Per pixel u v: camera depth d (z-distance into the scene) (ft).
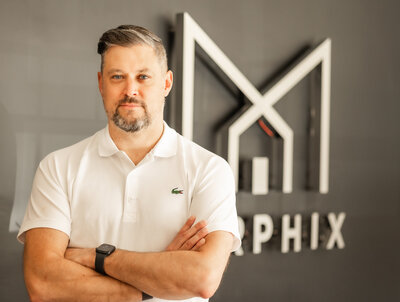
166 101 8.43
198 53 8.72
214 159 5.75
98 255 5.17
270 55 9.43
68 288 5.09
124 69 5.38
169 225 5.48
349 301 10.56
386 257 11.05
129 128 5.42
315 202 10.04
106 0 7.95
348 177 10.48
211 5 8.84
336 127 10.31
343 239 10.46
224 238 5.33
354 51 10.48
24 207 7.38
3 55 7.24
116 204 5.52
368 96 10.70
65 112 7.68
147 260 5.04
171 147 5.73
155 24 8.35
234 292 9.11
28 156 7.42
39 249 5.28
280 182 9.45
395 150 11.09
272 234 9.52
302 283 9.91
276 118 9.12
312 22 9.91
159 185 5.57
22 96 7.37
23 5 7.36
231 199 5.61
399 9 11.09
